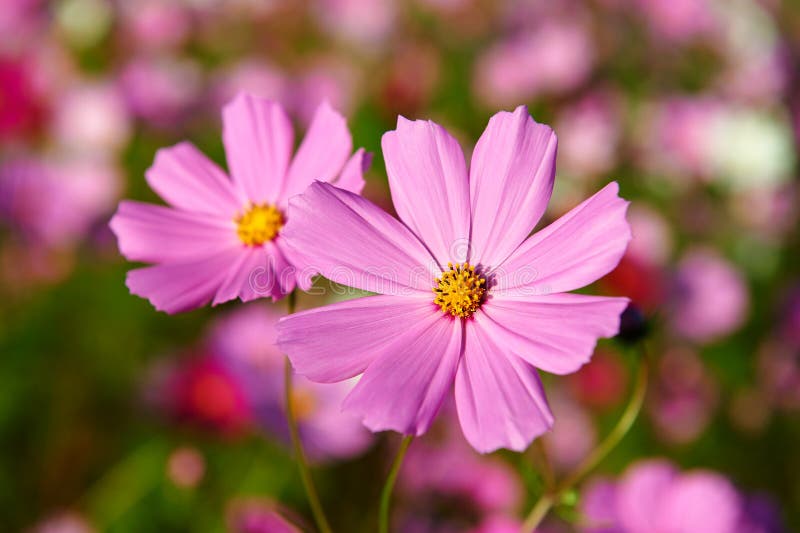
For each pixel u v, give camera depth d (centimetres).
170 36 92
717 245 81
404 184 37
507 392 35
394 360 36
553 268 36
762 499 50
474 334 37
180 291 38
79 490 60
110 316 69
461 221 37
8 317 69
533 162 37
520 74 88
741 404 70
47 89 80
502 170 37
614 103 87
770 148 82
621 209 36
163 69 82
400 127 37
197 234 40
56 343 68
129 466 58
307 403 56
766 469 67
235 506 52
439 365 36
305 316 36
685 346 69
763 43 95
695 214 82
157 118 80
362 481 59
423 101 88
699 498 48
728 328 69
